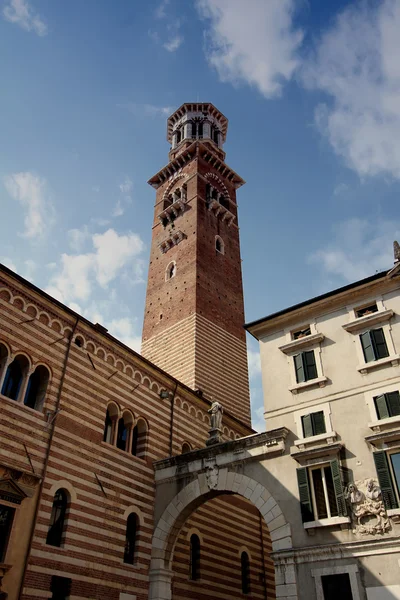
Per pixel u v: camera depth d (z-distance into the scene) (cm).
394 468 2647
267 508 2909
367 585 2447
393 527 2508
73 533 2780
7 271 2947
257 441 3148
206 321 5775
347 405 2973
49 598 2555
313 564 2625
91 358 3353
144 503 3325
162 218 7269
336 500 2703
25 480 2655
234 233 7312
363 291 3266
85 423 3125
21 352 2911
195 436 4012
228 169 7875
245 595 3816
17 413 2761
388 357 2958
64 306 3247
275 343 3503
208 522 3778
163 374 3878
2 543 2466
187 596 3328
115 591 2889
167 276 6506
